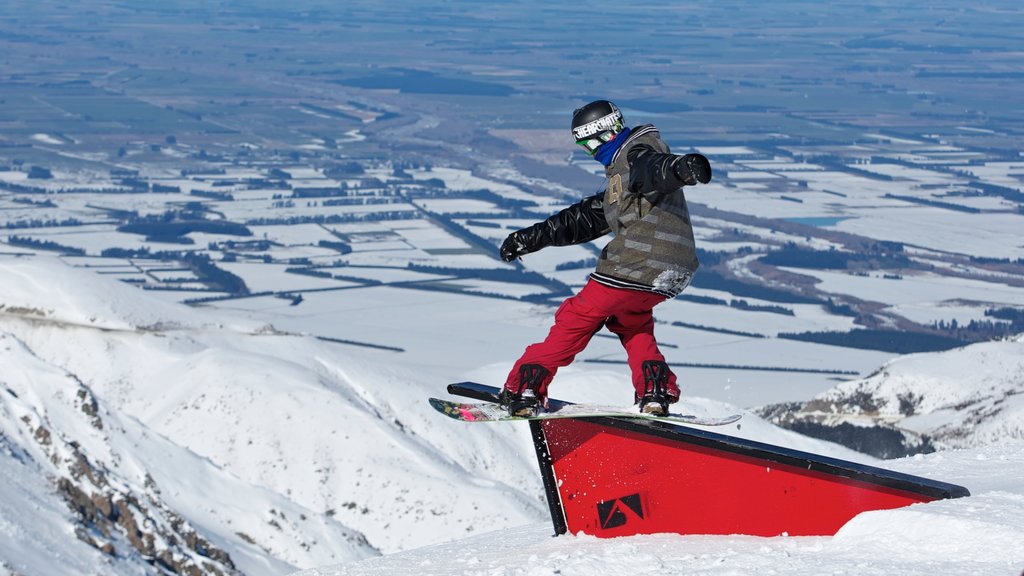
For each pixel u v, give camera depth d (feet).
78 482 196.85
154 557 187.32
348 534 234.38
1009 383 289.12
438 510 241.96
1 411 206.39
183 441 266.57
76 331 311.47
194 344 320.50
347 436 263.70
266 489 240.53
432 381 318.65
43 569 157.28
